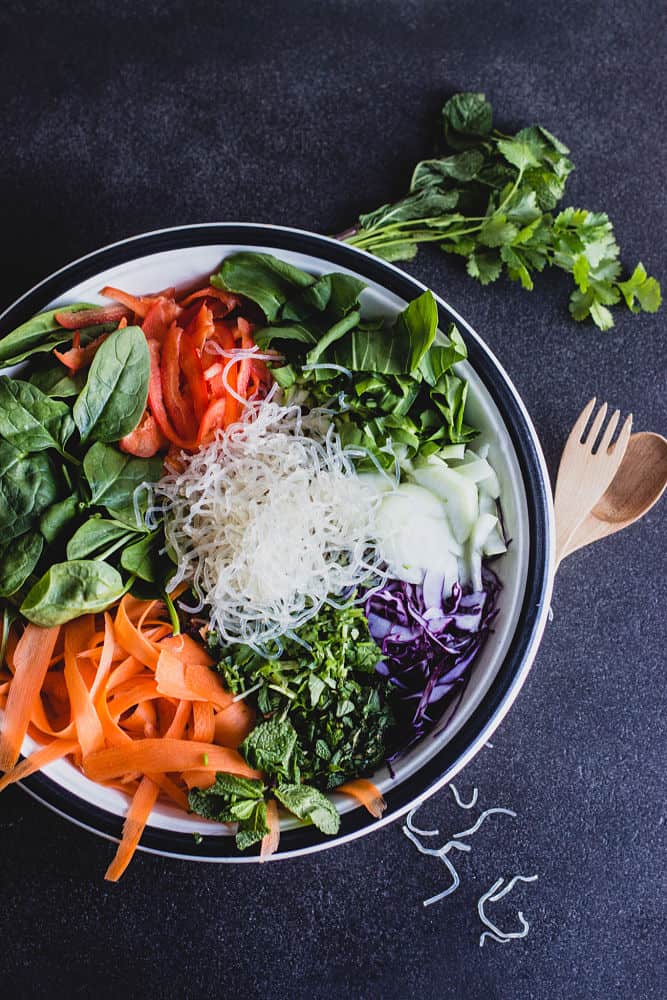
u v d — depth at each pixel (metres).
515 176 0.81
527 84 0.84
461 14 0.84
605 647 0.82
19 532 0.73
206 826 0.73
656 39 0.84
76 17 0.83
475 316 0.83
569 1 0.84
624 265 0.84
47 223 0.82
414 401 0.76
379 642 0.75
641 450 0.81
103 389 0.73
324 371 0.75
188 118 0.83
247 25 0.84
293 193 0.83
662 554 0.82
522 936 0.81
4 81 0.83
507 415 0.74
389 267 0.74
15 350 0.73
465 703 0.73
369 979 0.80
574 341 0.83
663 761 0.82
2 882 0.80
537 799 0.81
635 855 0.81
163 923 0.80
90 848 0.80
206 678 0.73
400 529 0.75
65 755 0.74
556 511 0.80
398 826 0.81
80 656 0.73
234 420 0.75
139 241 0.74
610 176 0.84
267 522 0.74
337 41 0.84
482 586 0.75
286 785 0.73
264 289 0.74
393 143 0.83
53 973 0.80
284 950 0.80
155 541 0.74
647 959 0.81
